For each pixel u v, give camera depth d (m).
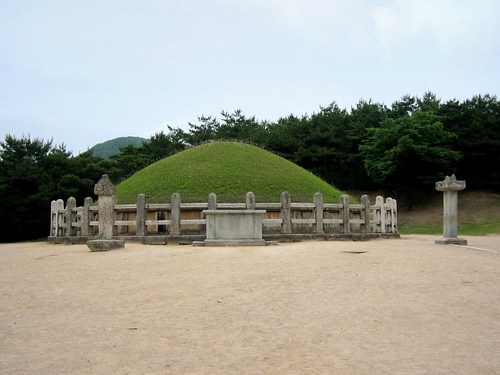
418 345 6.56
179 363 5.93
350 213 24.34
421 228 44.53
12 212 39.88
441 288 10.04
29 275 11.97
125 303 8.91
